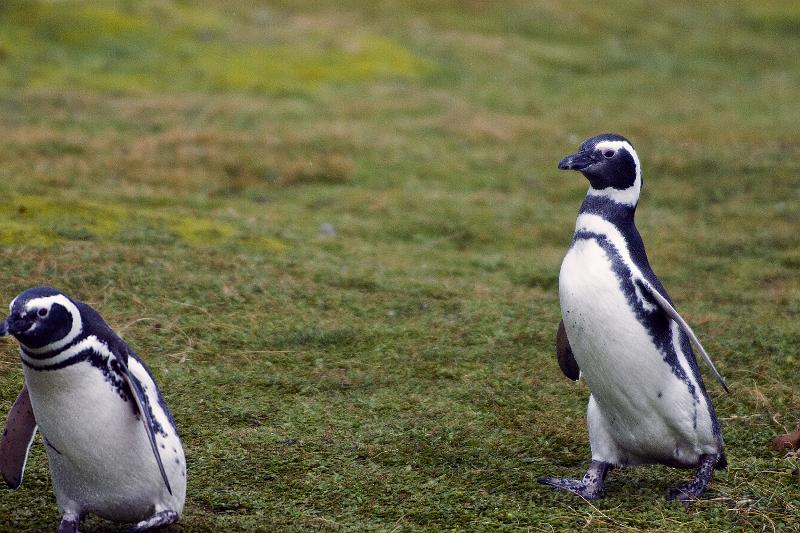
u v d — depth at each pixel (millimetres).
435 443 8648
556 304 12664
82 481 6508
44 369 6070
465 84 29969
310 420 9047
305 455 8289
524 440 8781
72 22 29703
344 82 28516
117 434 6324
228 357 10508
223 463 8070
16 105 22922
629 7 44406
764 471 8070
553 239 16391
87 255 12492
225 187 18203
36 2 30359
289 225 15891
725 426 9047
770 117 26922
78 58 27938
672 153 21516
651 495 7699
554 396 9805
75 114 22578
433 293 12859
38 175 17047
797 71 35938
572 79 32406
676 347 7395
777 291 13352
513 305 12508
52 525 6875
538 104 27844
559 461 8422
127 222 14500
